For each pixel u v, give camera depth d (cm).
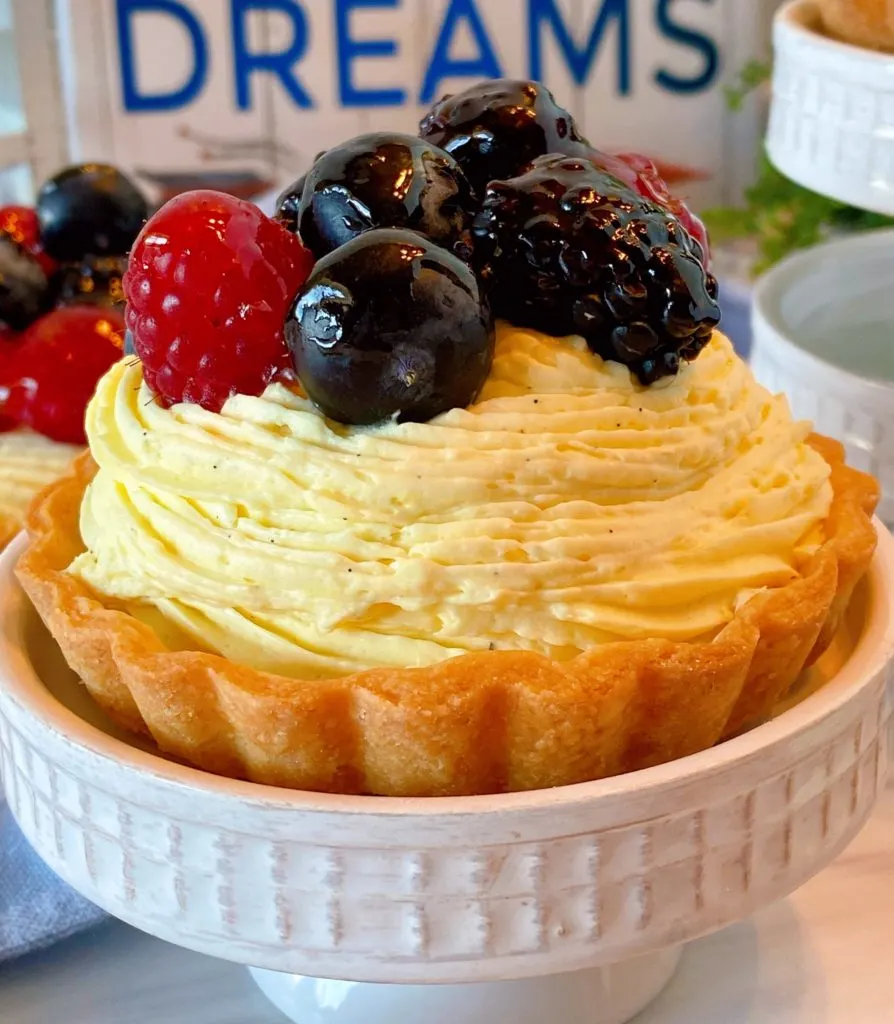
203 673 17
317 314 18
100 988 21
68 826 18
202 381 19
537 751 17
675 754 18
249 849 17
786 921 21
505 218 18
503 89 20
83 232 29
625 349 19
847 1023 20
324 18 46
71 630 18
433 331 18
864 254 31
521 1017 19
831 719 17
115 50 45
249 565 18
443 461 18
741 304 40
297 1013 20
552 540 18
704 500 19
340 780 17
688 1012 20
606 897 17
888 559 20
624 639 18
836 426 28
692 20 48
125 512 19
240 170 48
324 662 18
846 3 25
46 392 27
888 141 24
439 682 17
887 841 23
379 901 16
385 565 18
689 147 49
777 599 18
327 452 18
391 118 48
